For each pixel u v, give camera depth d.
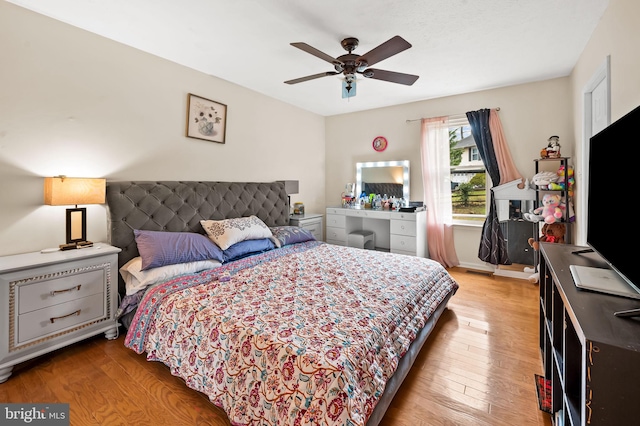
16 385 1.74
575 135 3.19
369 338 1.46
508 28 2.38
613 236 1.29
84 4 2.06
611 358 0.80
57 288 1.96
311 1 2.01
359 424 1.12
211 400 1.51
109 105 2.57
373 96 4.21
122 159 2.67
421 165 4.48
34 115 2.18
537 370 1.90
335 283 2.16
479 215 4.28
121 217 2.50
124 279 2.40
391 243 4.32
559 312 1.46
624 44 1.81
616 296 1.15
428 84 3.70
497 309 2.83
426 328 2.07
